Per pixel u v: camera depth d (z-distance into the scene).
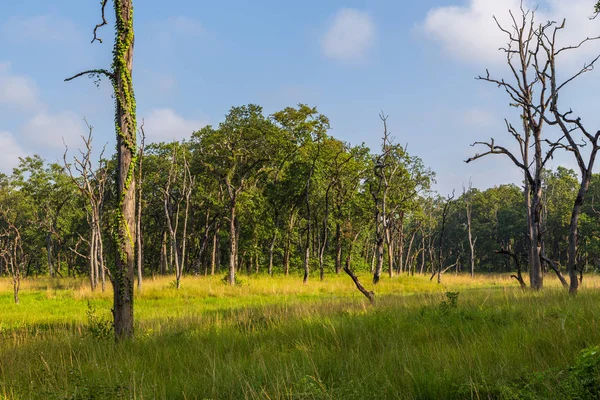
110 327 11.62
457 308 12.26
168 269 57.06
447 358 6.87
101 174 35.06
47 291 30.62
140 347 9.54
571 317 9.38
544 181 70.12
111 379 6.92
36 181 52.34
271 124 40.66
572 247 16.45
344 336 9.27
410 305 14.28
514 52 21.19
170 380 6.80
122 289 10.93
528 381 5.69
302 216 49.69
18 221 59.12
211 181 46.59
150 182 46.88
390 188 45.41
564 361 6.39
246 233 47.38
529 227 24.28
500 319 10.16
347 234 44.81
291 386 5.93
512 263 73.44
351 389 5.79
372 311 13.20
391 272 43.75
